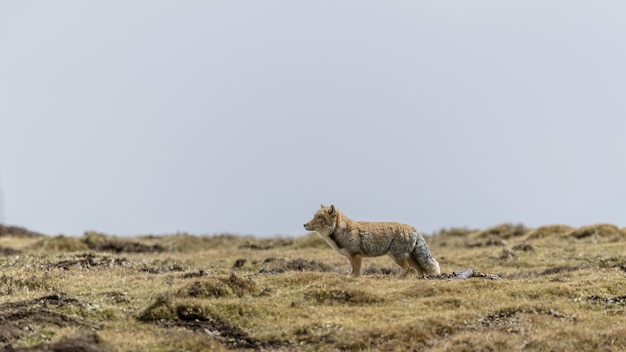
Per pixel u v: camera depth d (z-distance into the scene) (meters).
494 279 52.50
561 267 63.25
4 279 50.34
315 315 43.69
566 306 45.09
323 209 55.41
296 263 64.12
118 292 47.34
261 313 43.81
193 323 42.31
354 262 55.59
